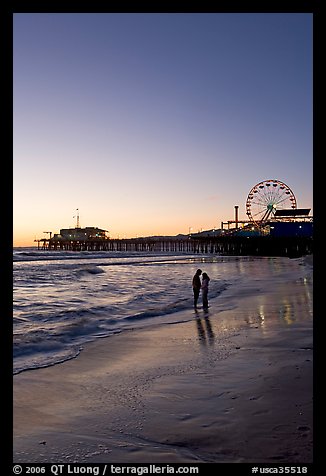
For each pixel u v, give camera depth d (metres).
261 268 42.09
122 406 4.73
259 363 6.34
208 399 4.84
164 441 3.74
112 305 14.41
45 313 12.30
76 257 77.69
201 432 3.89
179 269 42.69
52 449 3.57
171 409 4.57
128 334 9.31
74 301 15.87
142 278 29.89
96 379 5.87
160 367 6.42
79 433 3.96
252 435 3.74
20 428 4.09
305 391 4.86
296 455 3.30
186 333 9.26
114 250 141.75
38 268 39.00
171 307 13.59
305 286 20.20
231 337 8.54
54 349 7.84
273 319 10.64
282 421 4.01
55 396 5.14
